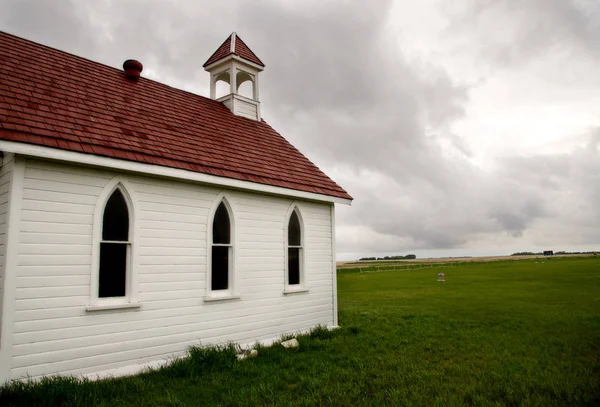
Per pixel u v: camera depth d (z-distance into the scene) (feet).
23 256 23.35
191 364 27.25
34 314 23.44
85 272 25.79
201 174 32.01
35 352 23.27
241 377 25.79
